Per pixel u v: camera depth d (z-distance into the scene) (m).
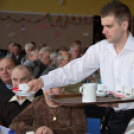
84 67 1.78
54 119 1.90
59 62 3.36
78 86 3.03
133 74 1.65
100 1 8.95
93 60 1.78
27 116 1.97
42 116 1.94
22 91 1.53
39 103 1.96
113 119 1.62
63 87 1.95
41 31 8.71
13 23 8.48
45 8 8.66
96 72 3.87
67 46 8.93
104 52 1.72
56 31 8.80
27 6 8.53
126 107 1.58
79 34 8.95
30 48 5.09
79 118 1.89
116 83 1.71
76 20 8.89
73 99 1.43
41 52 3.79
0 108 2.38
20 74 2.36
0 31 8.40
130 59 1.63
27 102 2.36
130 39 1.62
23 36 8.59
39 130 1.57
